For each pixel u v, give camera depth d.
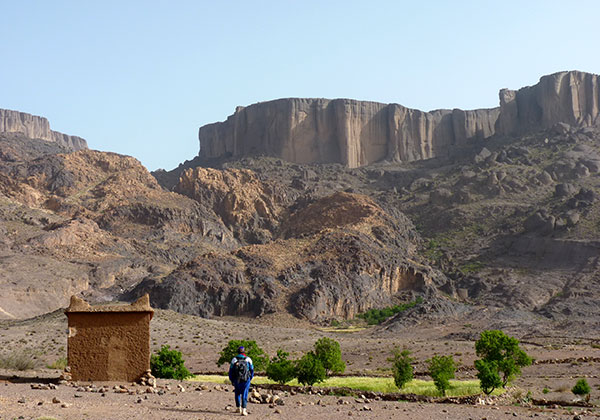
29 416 19.58
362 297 166.50
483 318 133.25
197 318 123.06
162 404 24.50
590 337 107.62
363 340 109.88
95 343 30.34
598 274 169.38
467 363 78.06
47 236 185.25
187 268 168.62
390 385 49.12
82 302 30.58
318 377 48.09
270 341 106.06
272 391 34.66
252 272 168.75
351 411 25.48
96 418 20.30
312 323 150.88
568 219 196.75
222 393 29.83
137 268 183.62
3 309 139.88
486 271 187.25
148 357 30.53
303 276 169.50
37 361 56.94
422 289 177.88
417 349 93.81
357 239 186.62
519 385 56.62
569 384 57.75
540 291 165.38
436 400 40.97
